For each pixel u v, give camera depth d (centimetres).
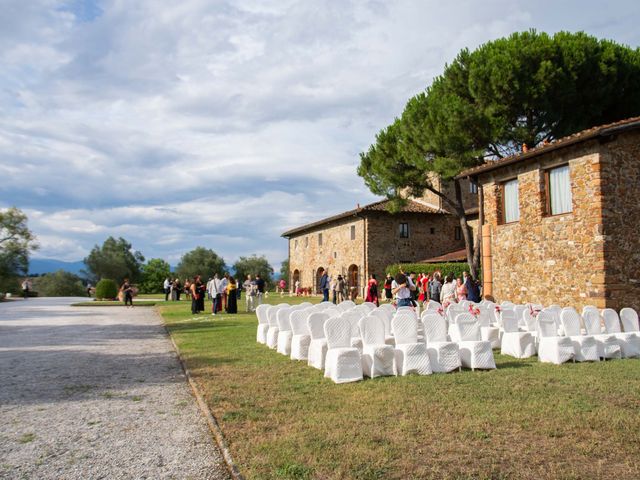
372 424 501
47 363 922
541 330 941
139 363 920
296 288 4425
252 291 2378
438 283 2156
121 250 7025
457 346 802
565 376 743
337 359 712
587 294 1335
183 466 414
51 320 1941
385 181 2611
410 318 828
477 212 3253
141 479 389
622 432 469
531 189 1545
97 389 701
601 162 1306
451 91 2338
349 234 3512
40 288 6225
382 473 382
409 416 529
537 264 1517
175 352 1059
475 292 1616
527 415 525
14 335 1402
